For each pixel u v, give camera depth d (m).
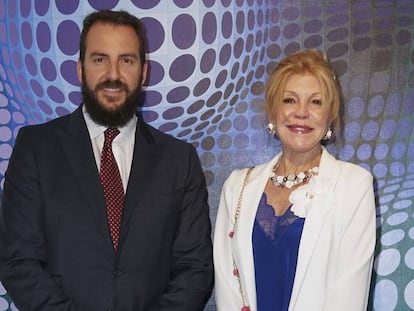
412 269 2.63
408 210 2.64
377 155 2.65
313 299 2.02
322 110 2.15
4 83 2.69
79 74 2.37
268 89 2.23
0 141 2.70
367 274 2.07
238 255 2.18
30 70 2.69
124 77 2.26
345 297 2.02
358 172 2.16
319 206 2.09
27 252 2.10
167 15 2.68
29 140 2.25
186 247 2.25
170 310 2.15
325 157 2.23
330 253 2.06
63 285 2.10
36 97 2.70
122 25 2.28
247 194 2.25
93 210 2.14
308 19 2.65
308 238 2.06
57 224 2.13
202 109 2.71
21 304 2.07
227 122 2.71
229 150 2.72
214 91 2.70
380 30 2.63
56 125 2.31
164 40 2.68
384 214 2.64
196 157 2.41
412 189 2.63
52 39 2.67
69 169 2.19
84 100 2.28
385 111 2.64
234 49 2.68
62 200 2.14
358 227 2.08
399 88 2.63
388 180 2.64
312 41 2.66
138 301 2.14
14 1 2.66
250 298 2.13
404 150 2.64
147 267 2.17
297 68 2.18
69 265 2.11
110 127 2.29
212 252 2.31
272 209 2.19
